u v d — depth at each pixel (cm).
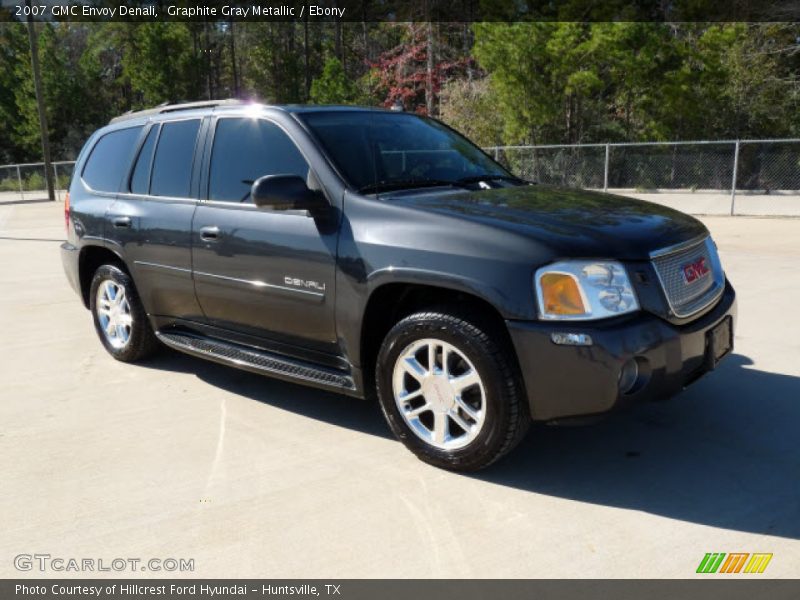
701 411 425
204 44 4775
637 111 2597
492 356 327
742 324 607
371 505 326
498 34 2406
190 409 452
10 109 4928
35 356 580
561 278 316
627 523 306
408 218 359
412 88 3456
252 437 406
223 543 298
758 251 996
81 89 4838
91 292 568
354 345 379
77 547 298
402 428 366
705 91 2473
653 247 337
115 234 521
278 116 431
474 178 436
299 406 454
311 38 4897
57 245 1284
